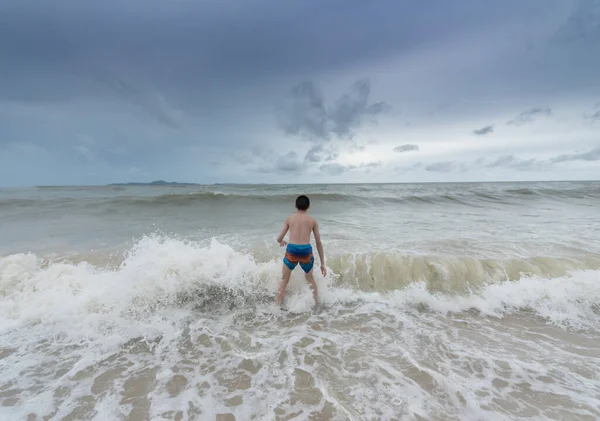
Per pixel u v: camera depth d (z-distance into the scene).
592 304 4.24
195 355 3.11
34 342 3.30
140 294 4.17
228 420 2.22
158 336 3.49
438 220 9.64
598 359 3.04
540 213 11.50
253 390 2.55
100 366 2.92
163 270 4.47
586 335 3.55
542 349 3.22
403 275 4.88
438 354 3.10
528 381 2.67
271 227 8.18
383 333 3.54
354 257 5.27
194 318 3.92
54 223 8.52
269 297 4.47
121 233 7.30
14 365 2.90
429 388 2.56
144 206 12.09
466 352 3.14
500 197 16.69
